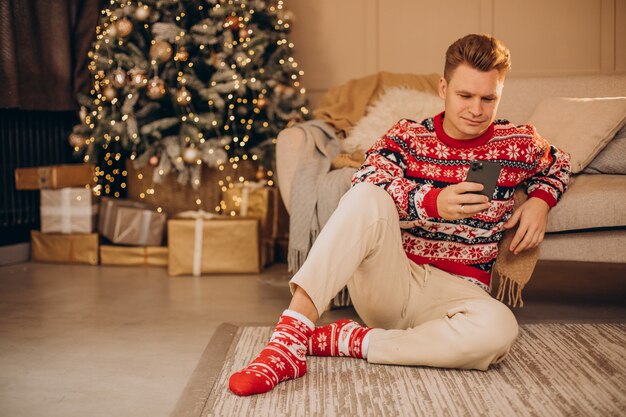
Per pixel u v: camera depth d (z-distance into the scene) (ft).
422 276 5.72
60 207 11.29
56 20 11.78
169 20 11.36
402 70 14.25
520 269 6.54
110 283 9.70
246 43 11.51
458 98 5.29
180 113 11.37
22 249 11.66
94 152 11.61
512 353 5.96
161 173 11.02
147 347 6.61
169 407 5.05
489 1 13.87
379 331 5.71
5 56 10.57
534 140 5.88
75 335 7.04
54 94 11.81
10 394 5.35
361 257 5.19
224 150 11.37
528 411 4.65
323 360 5.76
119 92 11.37
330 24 14.44
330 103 9.75
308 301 5.17
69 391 5.41
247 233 10.23
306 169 8.12
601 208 6.69
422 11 14.11
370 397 4.91
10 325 7.45
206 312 7.98
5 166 11.40
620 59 13.53
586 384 5.17
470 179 4.98
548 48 13.78
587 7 13.60
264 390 4.99
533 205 6.18
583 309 7.91
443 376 5.35
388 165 5.59
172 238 10.19
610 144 7.83
